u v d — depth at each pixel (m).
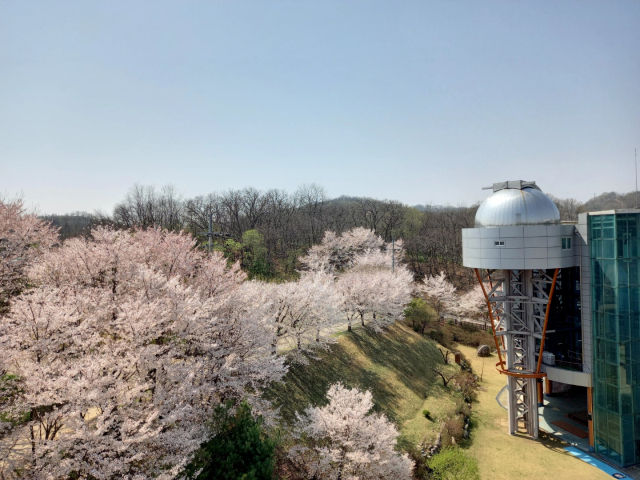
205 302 21.94
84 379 15.51
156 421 17.16
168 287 22.31
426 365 43.00
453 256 85.75
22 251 32.31
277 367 24.22
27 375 15.41
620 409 26.00
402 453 26.53
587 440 29.33
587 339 27.89
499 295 32.84
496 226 28.45
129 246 31.17
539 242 27.27
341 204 144.62
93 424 16.98
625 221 26.33
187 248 33.91
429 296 67.12
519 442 29.47
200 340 21.66
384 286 46.41
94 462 14.62
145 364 18.11
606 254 26.78
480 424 32.59
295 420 26.56
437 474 25.09
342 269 71.94
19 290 27.84
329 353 36.88
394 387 35.66
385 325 46.94
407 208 118.19
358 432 21.94
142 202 82.06
